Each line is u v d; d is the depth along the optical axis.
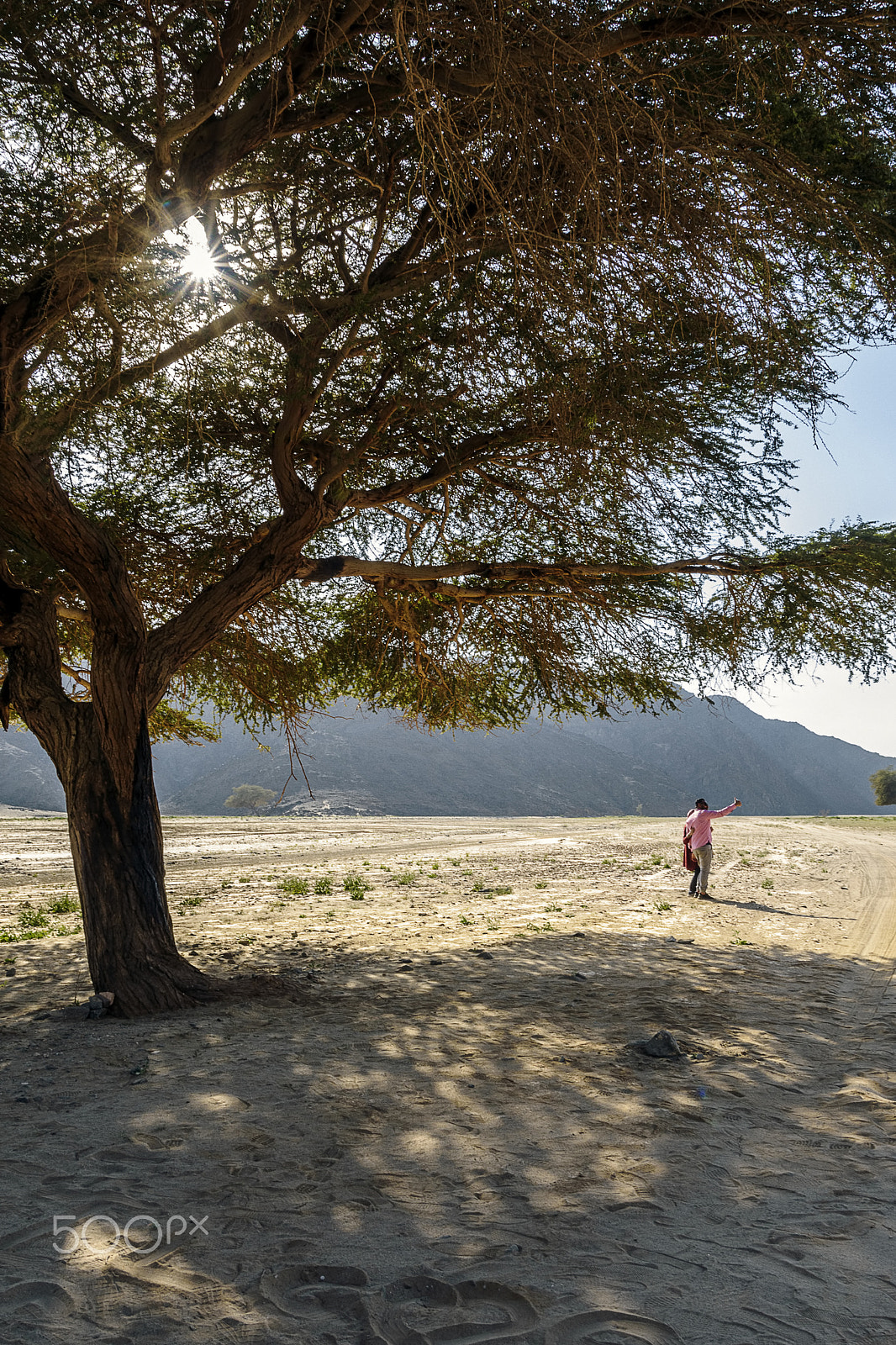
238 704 12.95
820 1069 5.77
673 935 12.00
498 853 32.19
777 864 25.83
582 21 4.71
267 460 10.16
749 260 5.68
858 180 5.98
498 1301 2.81
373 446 9.88
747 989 8.37
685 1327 2.67
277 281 6.92
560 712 11.97
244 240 7.30
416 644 11.38
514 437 9.05
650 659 10.62
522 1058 5.84
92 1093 5.01
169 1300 2.79
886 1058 6.04
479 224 6.18
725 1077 5.52
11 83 6.04
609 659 10.85
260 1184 3.74
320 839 41.41
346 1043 6.20
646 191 5.35
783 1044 6.39
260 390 9.29
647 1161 4.08
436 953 10.55
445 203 5.00
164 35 6.12
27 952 11.35
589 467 7.97
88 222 5.97
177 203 6.06
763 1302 2.84
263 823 57.69
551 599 10.45
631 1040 6.40
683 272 5.61
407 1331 2.62
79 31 5.94
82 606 10.35
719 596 9.59
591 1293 2.87
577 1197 3.65
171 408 9.17
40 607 8.27
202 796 187.50
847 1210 3.59
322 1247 3.17
